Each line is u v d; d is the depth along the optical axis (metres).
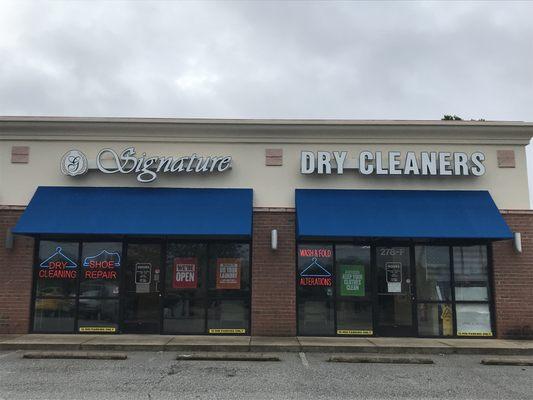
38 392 8.09
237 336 13.45
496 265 13.78
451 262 13.91
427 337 13.59
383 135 14.34
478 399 7.99
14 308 13.63
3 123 14.21
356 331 13.62
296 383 8.89
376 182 14.17
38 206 13.57
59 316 13.73
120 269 13.89
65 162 14.02
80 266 13.91
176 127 14.23
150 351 11.86
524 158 14.27
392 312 13.73
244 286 13.83
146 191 14.00
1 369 9.85
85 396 7.86
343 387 8.65
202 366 10.25
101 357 10.95
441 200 13.84
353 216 13.39
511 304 13.62
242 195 13.94
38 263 13.91
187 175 14.18
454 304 13.75
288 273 13.70
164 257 13.95
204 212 13.48
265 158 14.29
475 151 14.30
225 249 13.98
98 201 13.71
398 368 10.30
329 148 14.37
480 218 13.44
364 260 13.91
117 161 13.98
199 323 13.69
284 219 13.92
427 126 14.20
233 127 14.24
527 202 14.06
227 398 7.86
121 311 13.73
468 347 12.01
